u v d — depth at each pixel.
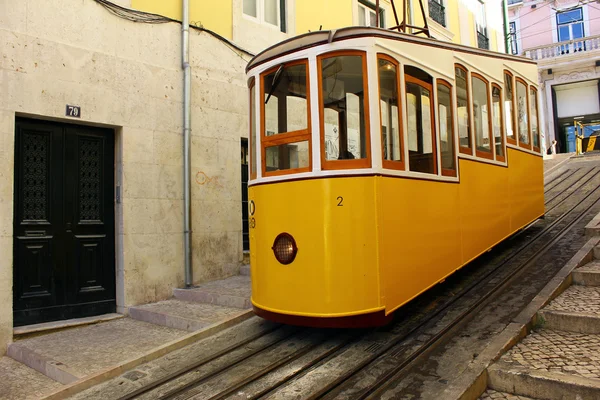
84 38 6.01
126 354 4.68
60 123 5.95
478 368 3.46
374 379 3.54
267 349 4.36
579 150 18.61
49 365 4.45
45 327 5.48
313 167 4.15
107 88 6.19
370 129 4.12
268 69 4.55
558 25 23.52
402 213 4.36
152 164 6.62
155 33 6.79
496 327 4.25
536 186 7.83
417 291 4.48
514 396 3.31
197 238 7.05
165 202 6.73
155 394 3.66
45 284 5.72
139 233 6.41
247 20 8.13
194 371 4.02
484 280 5.64
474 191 5.64
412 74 4.66
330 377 3.64
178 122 6.97
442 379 3.42
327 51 4.20
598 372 3.25
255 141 4.67
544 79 23.19
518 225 6.93
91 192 6.23
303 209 4.14
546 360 3.53
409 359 3.80
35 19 5.58
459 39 15.37
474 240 5.57
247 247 8.02
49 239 5.78
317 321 4.02
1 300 5.13
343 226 4.04
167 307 6.06
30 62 5.52
